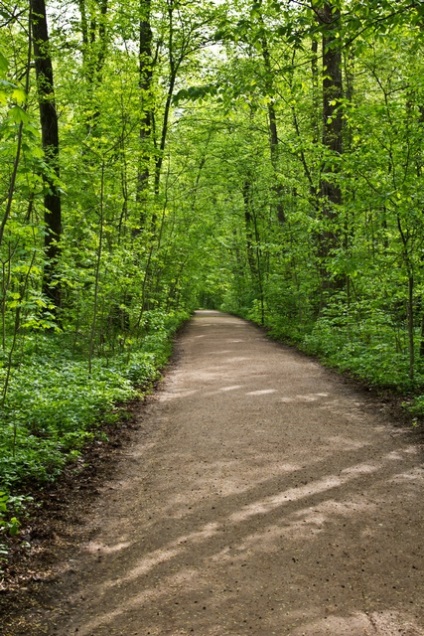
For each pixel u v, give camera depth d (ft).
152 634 10.52
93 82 39.40
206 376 38.86
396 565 12.80
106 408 26.58
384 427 24.38
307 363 43.01
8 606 11.47
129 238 40.57
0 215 20.47
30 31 18.15
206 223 79.71
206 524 15.23
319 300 54.49
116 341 44.21
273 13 31.27
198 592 11.91
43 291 41.39
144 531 14.99
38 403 24.02
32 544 14.11
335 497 16.75
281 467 19.52
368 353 35.32
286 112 58.59
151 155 40.24
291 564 12.94
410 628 10.46
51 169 21.08
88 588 12.26
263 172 65.51
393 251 32.30
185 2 53.11
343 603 11.35
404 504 16.16
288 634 10.37
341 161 30.66
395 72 37.27
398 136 28.04
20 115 10.59
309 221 43.39
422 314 35.65
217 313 140.77
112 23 43.19
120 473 19.77
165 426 26.00
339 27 20.76
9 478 17.07
